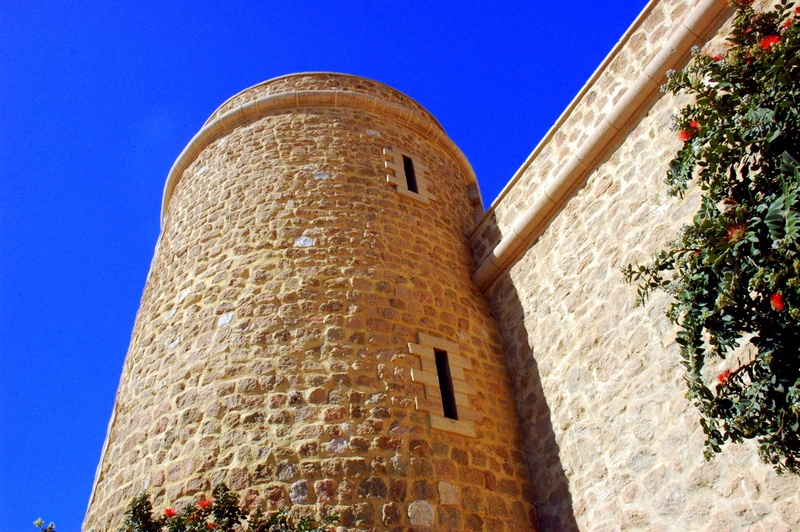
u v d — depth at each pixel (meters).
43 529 5.27
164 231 11.15
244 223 9.35
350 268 8.61
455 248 10.37
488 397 8.38
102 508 7.67
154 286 9.96
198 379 7.69
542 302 8.82
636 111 8.16
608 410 7.18
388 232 9.44
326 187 9.76
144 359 8.74
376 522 6.43
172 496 6.81
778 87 4.14
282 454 6.80
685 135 4.73
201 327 8.27
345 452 6.84
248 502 6.47
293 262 8.60
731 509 5.64
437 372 8.10
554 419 7.91
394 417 7.28
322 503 6.47
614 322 7.52
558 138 9.52
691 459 6.10
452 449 7.38
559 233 8.92
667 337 6.77
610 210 8.14
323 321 7.92
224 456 6.88
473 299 9.70
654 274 4.73
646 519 6.32
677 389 6.47
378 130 11.28
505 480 7.61
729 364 6.03
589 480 7.11
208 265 9.05
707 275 4.21
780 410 3.92
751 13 4.61
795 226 3.63
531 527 7.43
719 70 4.49
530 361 8.66
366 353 7.73
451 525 6.74
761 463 5.55
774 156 4.13
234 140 11.08
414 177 11.01
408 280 8.95
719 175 4.38
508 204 10.21
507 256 9.67
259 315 8.04
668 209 7.29
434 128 12.28
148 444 7.53
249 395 7.30
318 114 11.23
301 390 7.29
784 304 3.77
